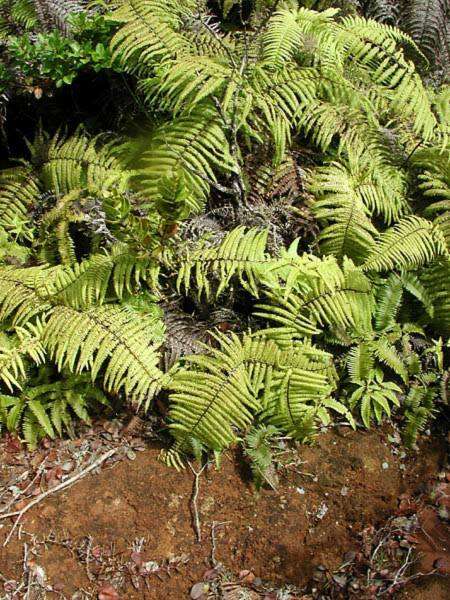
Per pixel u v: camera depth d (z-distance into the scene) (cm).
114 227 168
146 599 140
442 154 185
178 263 167
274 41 182
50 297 160
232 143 170
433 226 174
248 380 153
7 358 153
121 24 178
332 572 144
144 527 149
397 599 140
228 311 171
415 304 180
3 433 162
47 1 186
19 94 185
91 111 196
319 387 153
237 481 156
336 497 156
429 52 216
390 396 166
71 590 140
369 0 225
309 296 162
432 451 165
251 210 175
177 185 143
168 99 168
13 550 145
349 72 190
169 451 157
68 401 160
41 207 183
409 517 153
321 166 189
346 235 172
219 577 143
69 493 154
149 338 156
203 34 187
